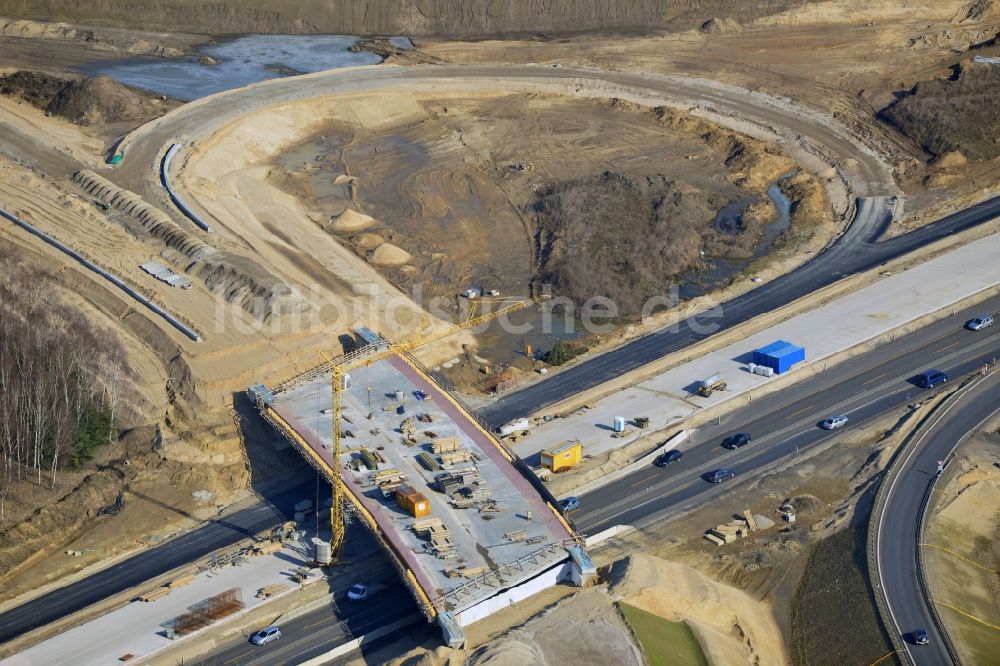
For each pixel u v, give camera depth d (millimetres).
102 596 107375
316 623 102000
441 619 96625
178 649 98812
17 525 116000
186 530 116500
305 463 125438
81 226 160375
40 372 125688
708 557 110938
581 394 137375
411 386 131625
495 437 121562
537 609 101562
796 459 124438
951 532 111688
